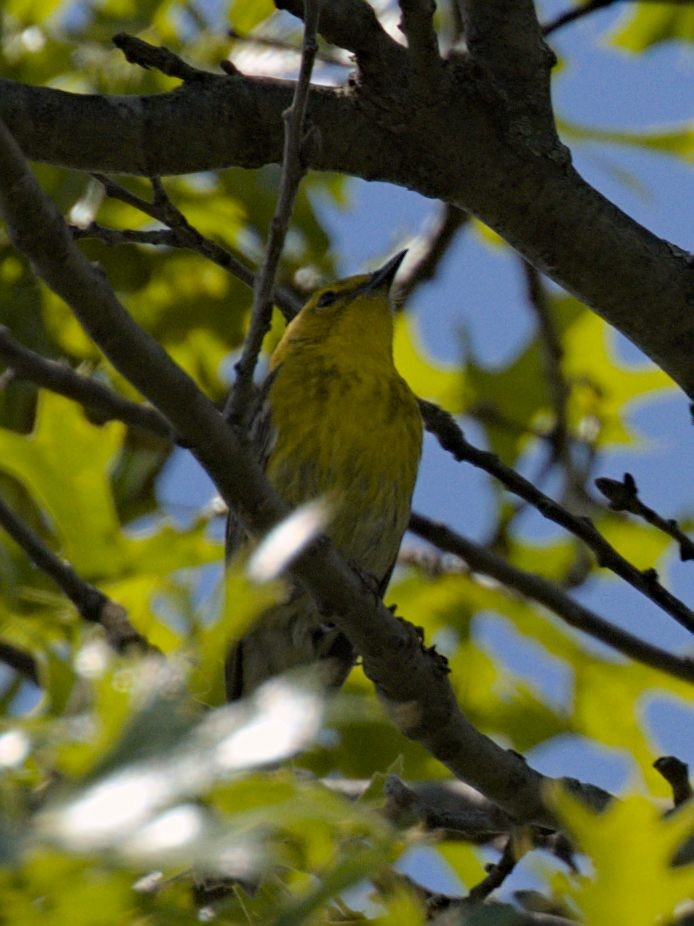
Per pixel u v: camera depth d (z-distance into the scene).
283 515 7.90
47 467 10.69
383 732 13.43
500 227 9.74
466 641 14.27
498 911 4.96
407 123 9.34
